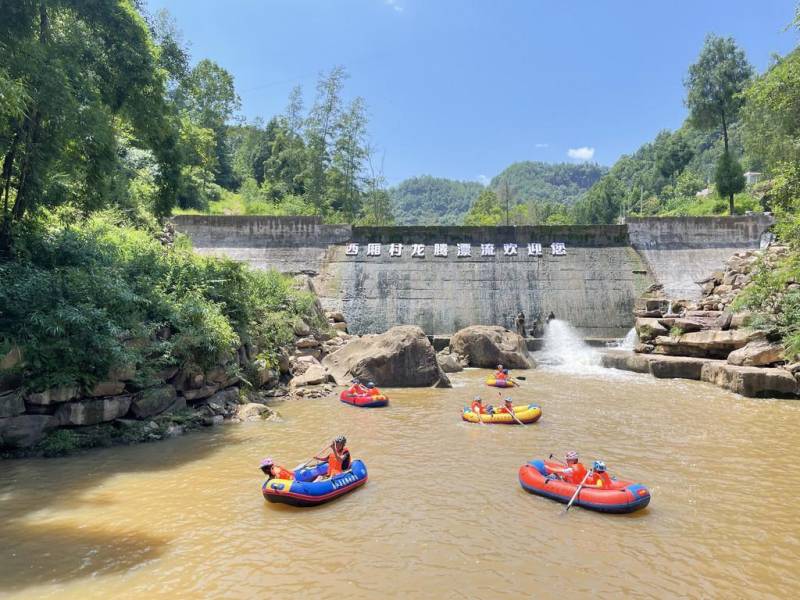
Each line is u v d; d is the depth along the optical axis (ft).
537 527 30.22
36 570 24.95
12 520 30.50
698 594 23.38
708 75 144.36
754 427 52.08
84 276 48.65
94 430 45.06
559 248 113.91
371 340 79.61
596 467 34.45
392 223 224.74
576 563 26.11
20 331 42.45
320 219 118.73
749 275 89.10
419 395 68.03
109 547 27.37
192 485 36.29
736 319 79.56
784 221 81.87
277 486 32.53
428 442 46.93
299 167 186.29
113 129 55.42
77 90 49.26
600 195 343.67
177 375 53.01
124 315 49.19
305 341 80.48
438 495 34.91
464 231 116.88
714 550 27.58
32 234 52.11
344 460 37.06
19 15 44.62
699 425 52.80
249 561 26.03
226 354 58.59
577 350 96.17
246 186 185.37
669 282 107.24
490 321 103.86
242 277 69.82
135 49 53.52
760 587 24.04
